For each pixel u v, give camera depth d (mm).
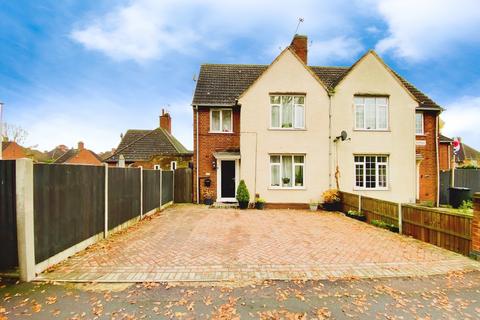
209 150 16188
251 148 14977
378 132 15375
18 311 3902
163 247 7043
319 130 15164
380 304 4227
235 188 16062
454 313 3982
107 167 8078
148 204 11898
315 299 4355
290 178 15188
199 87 17125
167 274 5254
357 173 15414
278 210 14125
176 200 16766
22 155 38219
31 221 4949
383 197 15227
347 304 4211
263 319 3758
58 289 4590
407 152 15422
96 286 4719
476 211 6234
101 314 3850
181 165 21547
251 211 13539
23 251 4828
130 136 29047
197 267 5645
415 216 8281
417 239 8148
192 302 4203
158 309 3996
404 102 15492
